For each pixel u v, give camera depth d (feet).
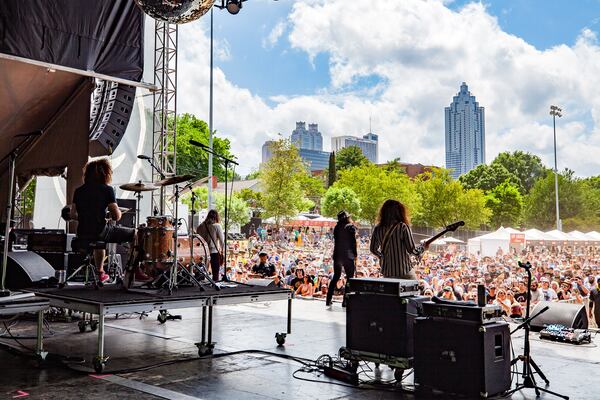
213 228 25.63
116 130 35.37
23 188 39.11
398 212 16.07
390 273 15.66
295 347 17.67
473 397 11.49
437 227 163.84
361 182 176.24
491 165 239.71
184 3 14.97
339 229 26.78
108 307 14.24
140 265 17.63
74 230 30.94
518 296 35.09
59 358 15.64
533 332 19.81
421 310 13.16
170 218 18.24
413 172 284.82
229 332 20.42
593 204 190.80
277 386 13.12
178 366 15.11
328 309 26.43
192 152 153.48
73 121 32.86
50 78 30.14
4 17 23.67
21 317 23.86
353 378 13.42
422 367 12.29
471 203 161.89
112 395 12.18
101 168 18.81
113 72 27.61
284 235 128.16
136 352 16.94
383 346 13.33
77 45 26.09
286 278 40.93
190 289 17.94
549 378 13.64
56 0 25.29
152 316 24.57
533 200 193.36
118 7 27.76
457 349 11.73
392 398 12.16
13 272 21.50
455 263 73.77
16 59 24.06
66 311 23.35
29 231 29.40
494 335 11.71
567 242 114.62
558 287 38.32
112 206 18.58
